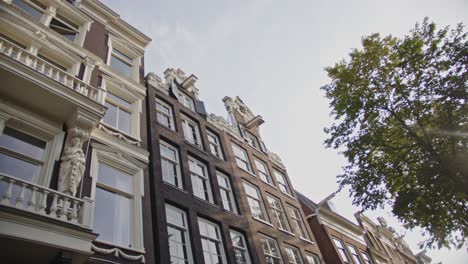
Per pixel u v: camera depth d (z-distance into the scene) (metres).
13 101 8.77
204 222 14.02
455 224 13.09
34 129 8.91
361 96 15.26
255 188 20.36
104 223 9.18
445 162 12.84
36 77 8.66
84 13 14.44
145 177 11.27
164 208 12.01
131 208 10.23
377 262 29.84
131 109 13.43
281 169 25.84
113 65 14.54
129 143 11.70
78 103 9.34
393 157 14.50
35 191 6.97
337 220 27.56
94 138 10.48
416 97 14.28
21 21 10.95
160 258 10.34
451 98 13.41
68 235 6.91
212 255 13.25
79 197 8.38
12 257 6.61
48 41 11.38
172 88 18.44
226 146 20.19
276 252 17.47
